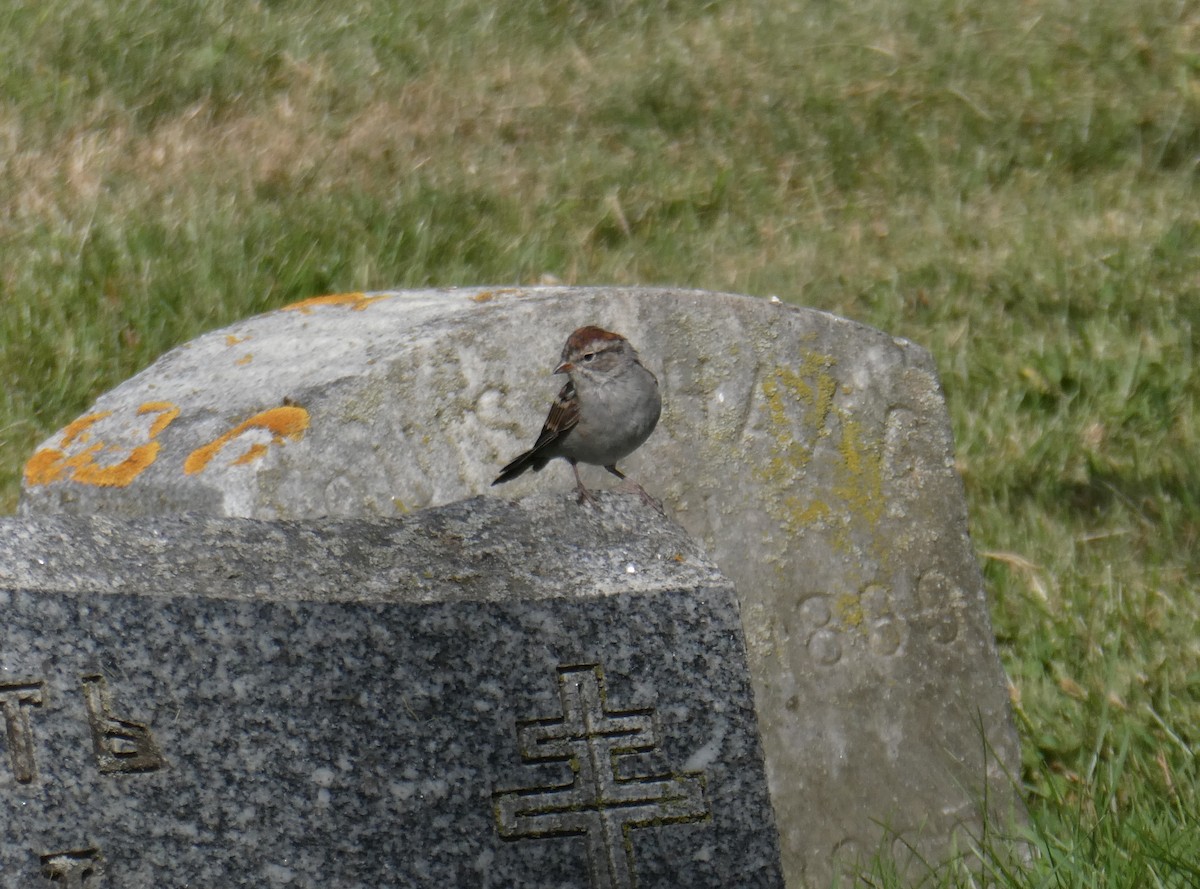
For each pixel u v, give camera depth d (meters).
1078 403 10.39
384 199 12.27
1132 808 6.37
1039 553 8.86
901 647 6.71
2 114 12.73
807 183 13.32
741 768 4.71
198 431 5.94
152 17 14.29
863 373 6.73
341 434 5.83
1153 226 12.41
